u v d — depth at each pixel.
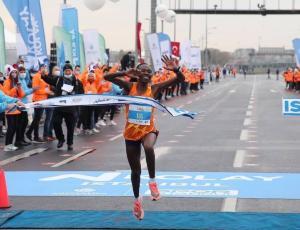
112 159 12.35
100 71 18.81
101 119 20.48
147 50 40.97
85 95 6.98
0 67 17.16
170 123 20.92
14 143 14.80
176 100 35.25
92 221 7.01
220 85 63.31
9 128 13.84
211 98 37.41
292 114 23.86
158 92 7.31
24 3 18.33
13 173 10.69
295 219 7.00
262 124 20.16
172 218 7.11
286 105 24.36
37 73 15.43
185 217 7.15
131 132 6.91
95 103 6.95
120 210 7.63
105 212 7.48
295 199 8.25
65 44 21.77
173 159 12.16
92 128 17.89
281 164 11.41
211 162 11.70
